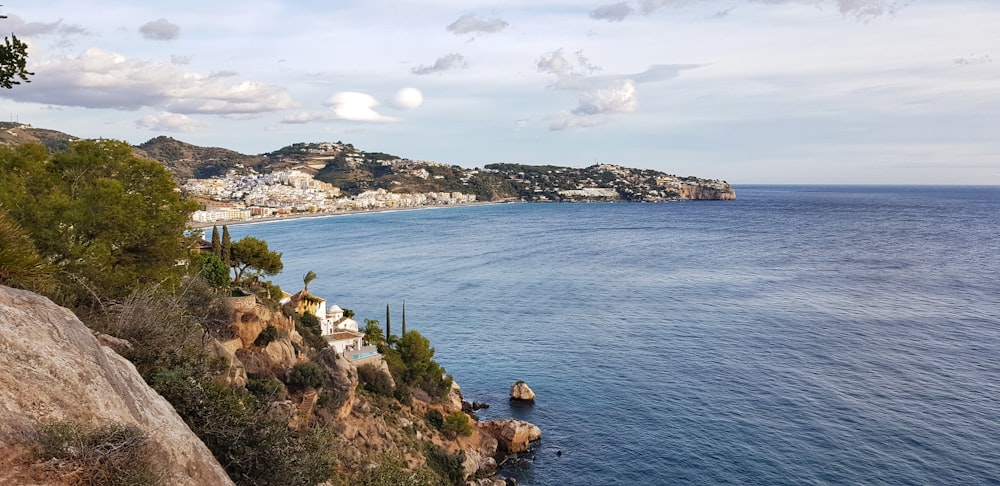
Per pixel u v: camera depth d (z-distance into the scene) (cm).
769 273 16788
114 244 3462
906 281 15200
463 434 6456
